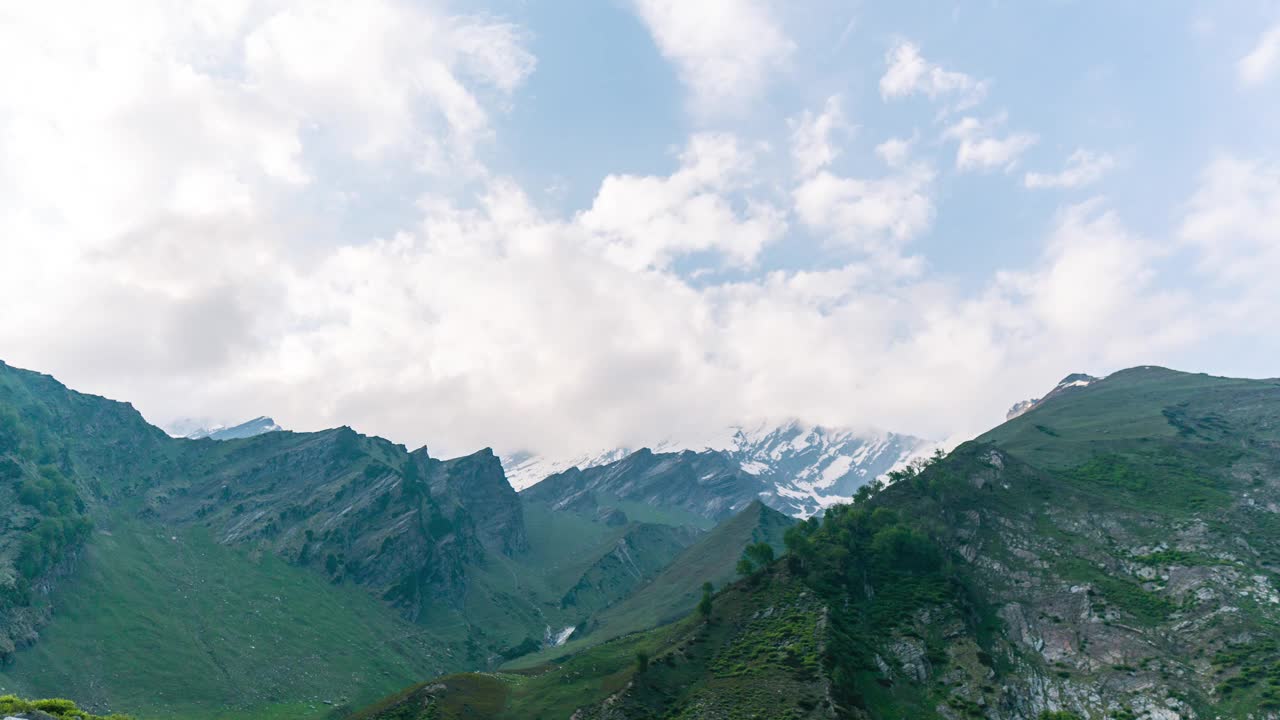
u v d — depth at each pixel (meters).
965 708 157.12
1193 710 150.12
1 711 92.12
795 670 162.00
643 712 156.75
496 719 175.50
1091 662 172.62
